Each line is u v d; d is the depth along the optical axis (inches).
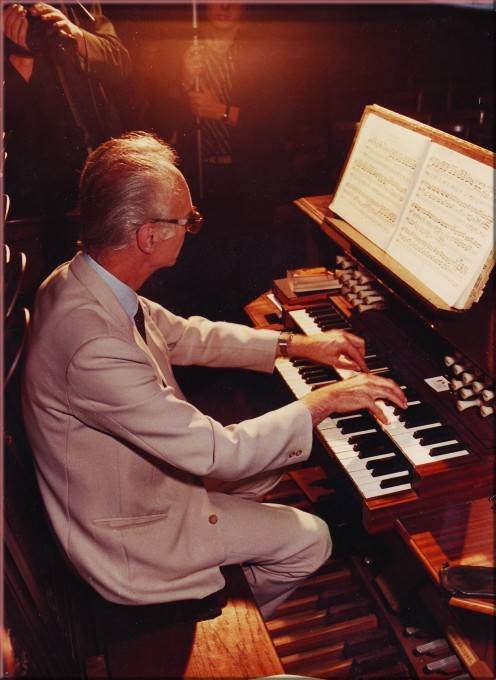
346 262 94.4
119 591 59.5
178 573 61.7
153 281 148.7
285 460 64.6
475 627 62.1
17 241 110.3
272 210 166.9
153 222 58.6
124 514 60.7
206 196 168.2
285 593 71.9
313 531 69.6
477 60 236.8
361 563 82.3
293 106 175.9
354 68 227.1
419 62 231.8
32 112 114.3
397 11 227.6
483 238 63.7
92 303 58.4
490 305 71.9
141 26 161.3
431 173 71.2
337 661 72.7
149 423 57.1
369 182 81.8
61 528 60.6
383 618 76.3
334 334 79.4
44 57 113.3
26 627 52.4
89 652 59.9
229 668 56.9
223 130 161.3
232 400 109.7
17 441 67.6
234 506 68.1
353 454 70.3
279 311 98.6
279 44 220.1
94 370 56.0
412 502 64.4
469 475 64.6
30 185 115.3
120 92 143.8
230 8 152.9
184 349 78.9
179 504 63.3
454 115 182.2
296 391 80.2
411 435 68.8
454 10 234.4
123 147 59.5
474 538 61.1
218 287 146.9
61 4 124.6
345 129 186.7
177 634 59.5
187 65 155.3
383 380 67.2
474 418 69.4
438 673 68.9
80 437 59.2
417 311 73.1
